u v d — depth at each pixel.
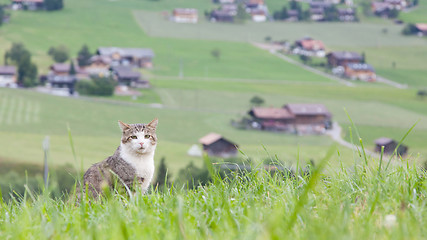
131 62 152.75
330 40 180.75
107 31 176.25
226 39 178.75
